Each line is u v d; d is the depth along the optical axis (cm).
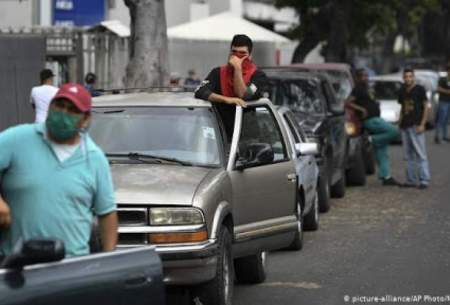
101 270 1257
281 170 2328
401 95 4347
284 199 2339
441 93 6631
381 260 2709
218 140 2155
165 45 3928
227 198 2030
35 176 1320
